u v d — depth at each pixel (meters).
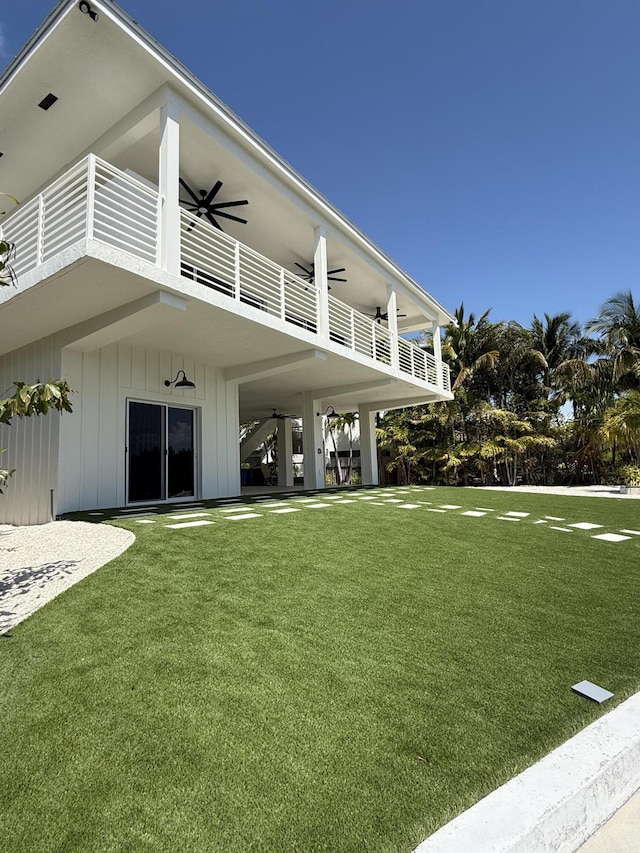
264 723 2.34
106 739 2.19
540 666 3.04
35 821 1.72
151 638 3.18
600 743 2.24
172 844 1.63
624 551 6.11
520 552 5.88
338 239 12.13
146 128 8.05
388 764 2.07
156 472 10.25
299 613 3.71
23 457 9.10
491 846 1.65
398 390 16.31
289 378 14.05
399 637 3.39
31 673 2.74
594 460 22.30
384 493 12.80
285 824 1.73
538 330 25.27
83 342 8.45
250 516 7.46
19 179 9.92
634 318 21.81
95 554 5.19
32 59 7.03
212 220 11.20
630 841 1.92
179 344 10.00
